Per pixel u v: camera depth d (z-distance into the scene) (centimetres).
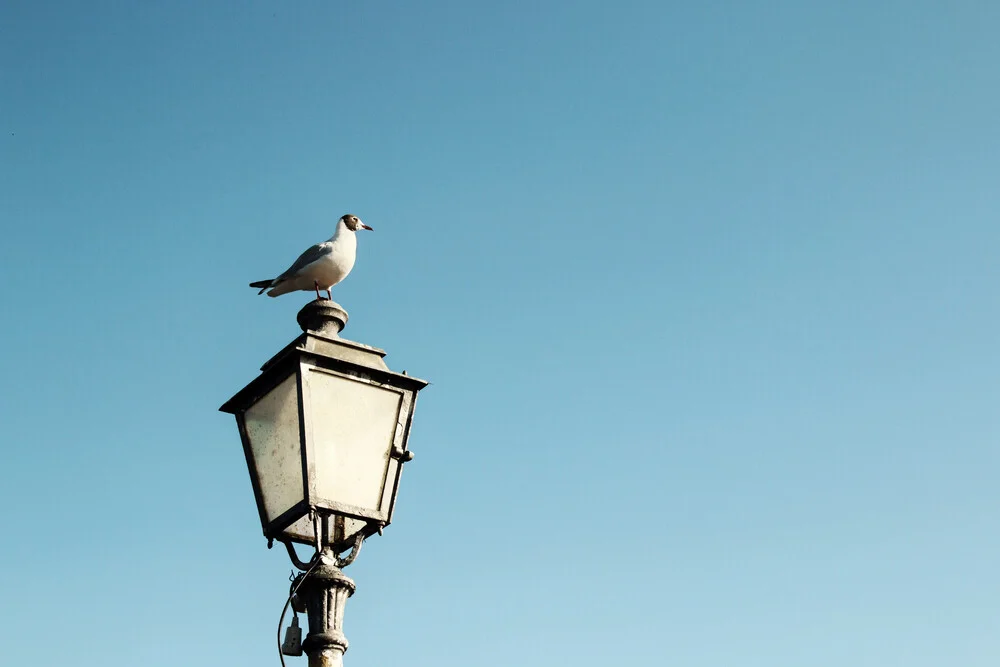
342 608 642
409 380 691
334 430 657
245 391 697
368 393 679
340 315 727
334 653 627
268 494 664
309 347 672
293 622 641
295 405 654
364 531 666
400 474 679
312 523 709
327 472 644
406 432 685
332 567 646
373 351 699
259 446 682
